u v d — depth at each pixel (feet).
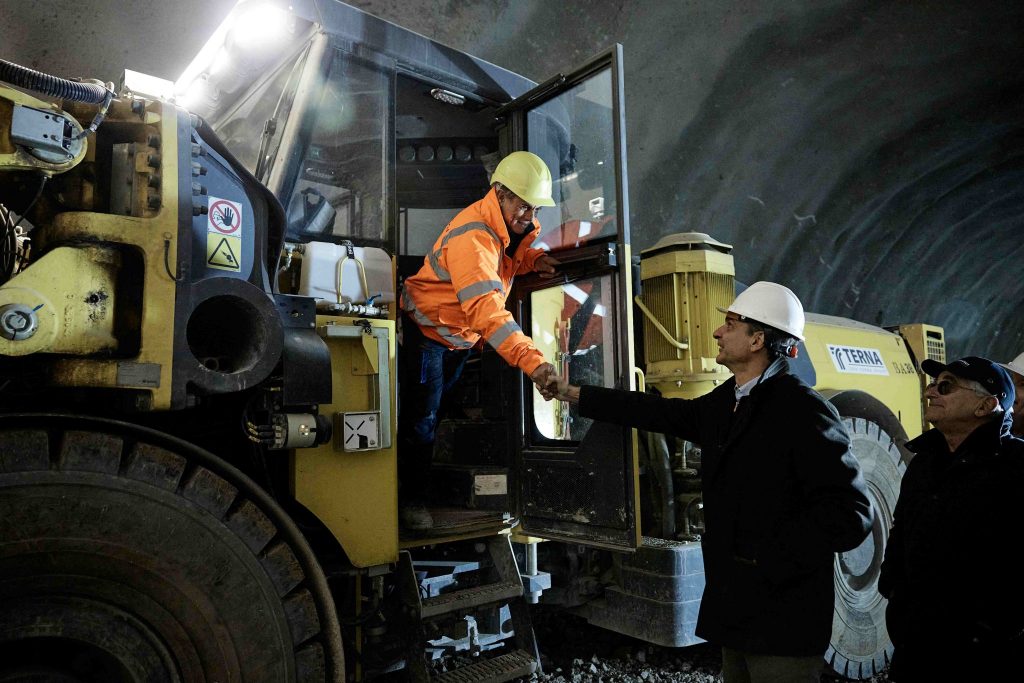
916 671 6.17
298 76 8.25
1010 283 49.96
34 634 5.15
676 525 10.46
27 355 5.47
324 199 8.41
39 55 17.03
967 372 6.38
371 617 7.75
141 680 5.52
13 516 5.07
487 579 9.32
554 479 9.32
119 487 5.52
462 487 9.65
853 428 11.74
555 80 9.45
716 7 27.25
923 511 6.36
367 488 7.59
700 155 31.53
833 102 32.63
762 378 6.28
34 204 5.57
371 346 7.71
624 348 8.34
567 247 9.57
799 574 5.45
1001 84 33.17
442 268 8.59
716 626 5.89
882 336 14.64
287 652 6.23
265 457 7.15
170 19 17.94
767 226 34.71
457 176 11.77
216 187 6.37
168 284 5.80
